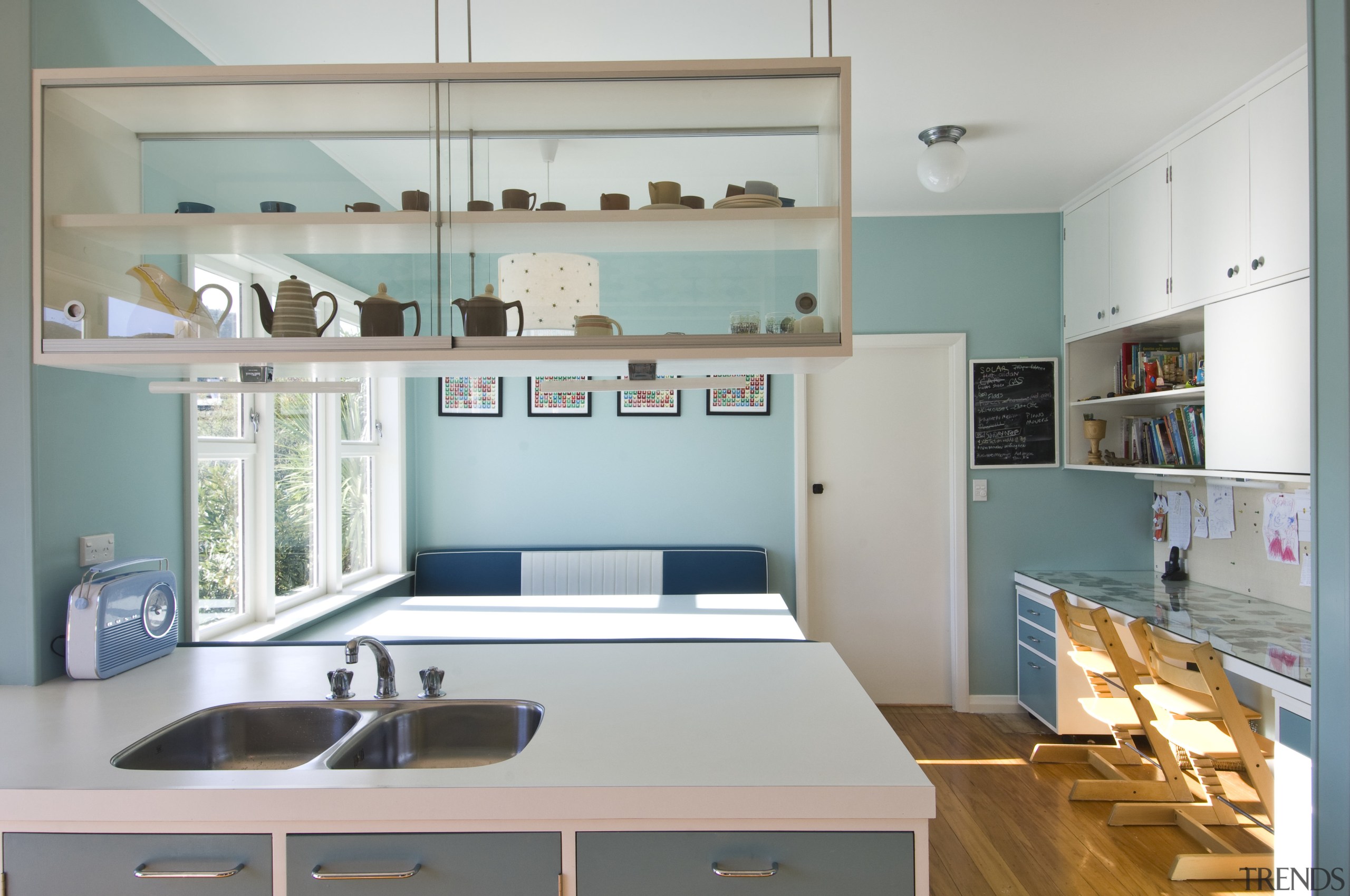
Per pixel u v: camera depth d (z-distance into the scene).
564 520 4.26
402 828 1.32
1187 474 3.04
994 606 4.11
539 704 1.72
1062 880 2.47
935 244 4.11
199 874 1.30
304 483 3.22
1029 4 2.21
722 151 1.80
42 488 1.82
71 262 1.78
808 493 4.22
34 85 1.74
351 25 2.30
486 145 1.80
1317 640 1.53
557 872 1.32
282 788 1.30
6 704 1.70
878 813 1.30
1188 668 2.75
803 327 1.77
